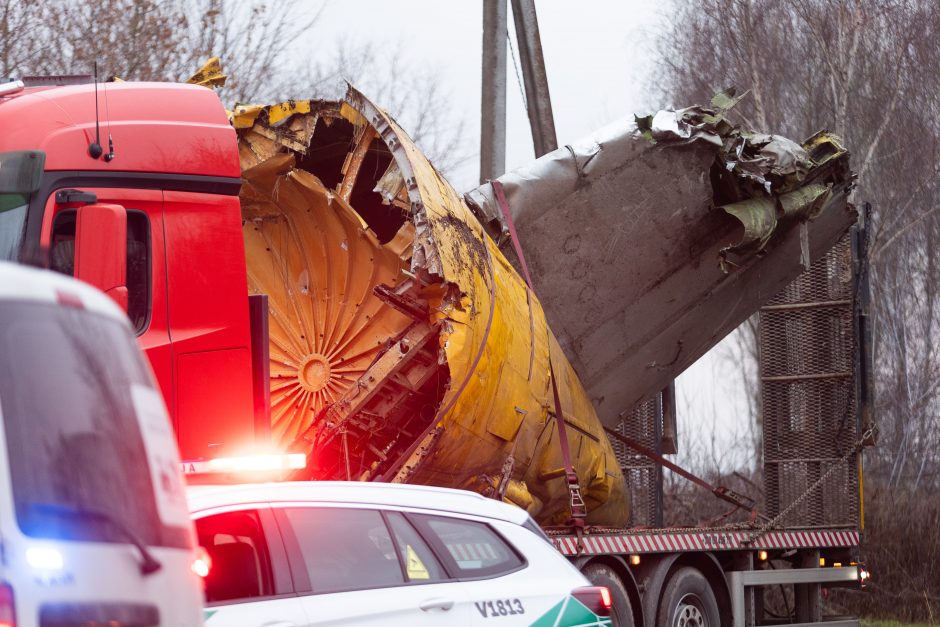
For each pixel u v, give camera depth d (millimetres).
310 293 11859
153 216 8758
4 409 3613
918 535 21219
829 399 16281
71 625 3605
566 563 7562
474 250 11195
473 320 10672
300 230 11922
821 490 16031
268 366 9273
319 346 11766
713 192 14547
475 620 6785
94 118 8672
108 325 4074
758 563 15008
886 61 30922
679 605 13242
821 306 16344
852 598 20828
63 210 8344
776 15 31547
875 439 16109
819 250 16297
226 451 8820
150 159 8773
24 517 3559
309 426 11523
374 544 6602
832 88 29859
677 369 15578
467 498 7359
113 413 3953
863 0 30797
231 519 6195
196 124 9047
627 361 14875
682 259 14578
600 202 13930
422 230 10477
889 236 30891
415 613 6500
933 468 27766
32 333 3770
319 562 6293
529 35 20281
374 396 11078
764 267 15398
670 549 13000
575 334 14273
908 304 31047
